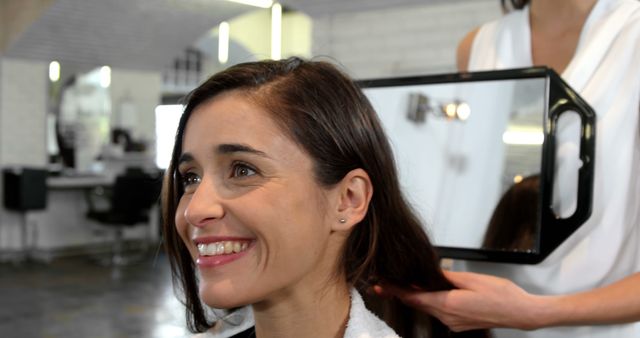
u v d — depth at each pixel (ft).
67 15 20.39
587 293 3.00
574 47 3.41
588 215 3.02
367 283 2.81
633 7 3.22
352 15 17.10
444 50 15.97
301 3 16.35
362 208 2.50
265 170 2.26
